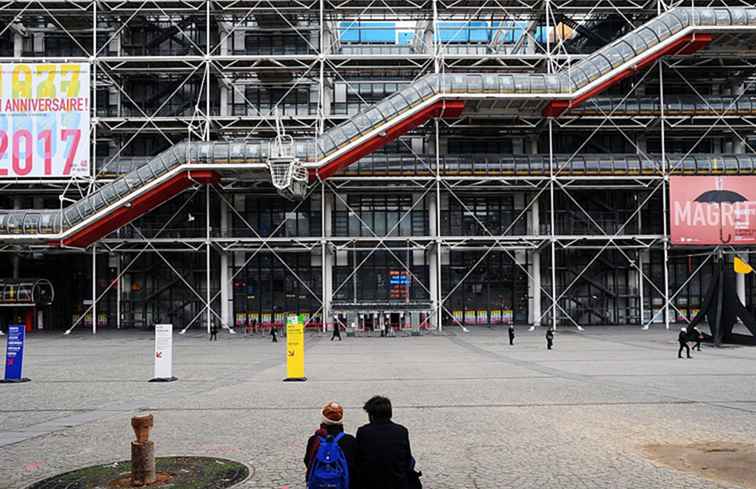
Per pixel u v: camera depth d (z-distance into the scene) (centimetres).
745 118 4228
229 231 4441
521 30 4734
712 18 3800
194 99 4506
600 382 1736
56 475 839
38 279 4116
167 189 3731
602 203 4525
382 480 530
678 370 2036
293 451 970
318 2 4166
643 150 4553
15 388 1733
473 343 3266
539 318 4328
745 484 786
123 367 2258
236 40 4528
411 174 4109
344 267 4462
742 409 1302
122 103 4497
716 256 3888
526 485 785
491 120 4316
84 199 3700
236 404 1426
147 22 4412
